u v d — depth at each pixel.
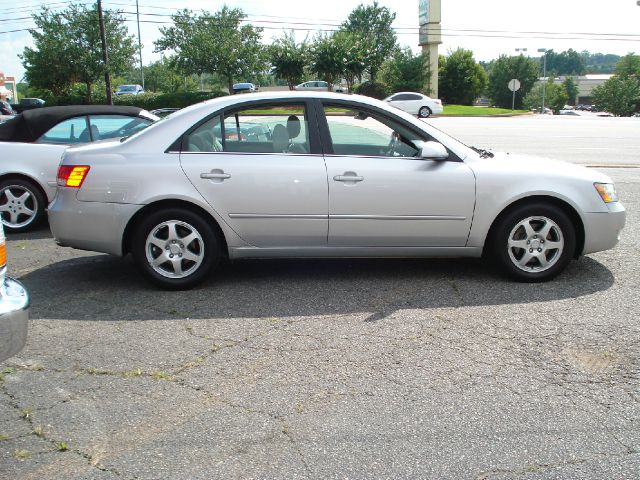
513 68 95.75
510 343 4.09
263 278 5.53
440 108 39.78
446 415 3.21
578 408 3.28
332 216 5.10
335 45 52.44
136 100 44.81
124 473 2.74
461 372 3.69
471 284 5.31
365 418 3.18
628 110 96.06
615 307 4.72
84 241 5.12
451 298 4.96
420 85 53.38
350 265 5.92
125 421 3.16
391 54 58.66
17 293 3.00
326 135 5.17
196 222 5.08
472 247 5.27
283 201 5.06
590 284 5.27
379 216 5.11
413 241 5.21
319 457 2.85
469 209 5.14
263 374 3.67
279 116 5.19
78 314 4.68
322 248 5.21
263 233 5.12
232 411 3.26
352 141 5.20
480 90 71.50
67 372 3.71
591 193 5.23
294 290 5.20
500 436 3.02
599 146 17.81
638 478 2.70
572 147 17.50
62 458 2.85
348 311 4.70
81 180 5.04
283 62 52.50
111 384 3.56
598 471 2.74
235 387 3.52
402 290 5.17
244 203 5.05
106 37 39.84
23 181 7.41
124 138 5.46
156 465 2.79
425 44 54.41
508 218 5.19
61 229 5.13
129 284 5.41
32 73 40.38
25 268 5.95
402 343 4.11
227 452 2.89
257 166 5.05
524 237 5.26
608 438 3.00
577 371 3.69
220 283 5.39
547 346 4.04
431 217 5.14
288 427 3.10
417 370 3.71
